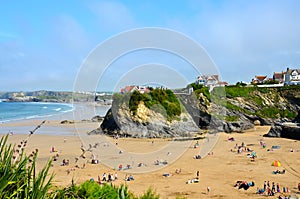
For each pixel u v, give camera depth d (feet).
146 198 24.50
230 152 132.87
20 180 14.55
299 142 164.14
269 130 203.62
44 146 131.34
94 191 21.15
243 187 83.82
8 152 15.28
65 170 93.20
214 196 76.84
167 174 90.33
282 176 96.84
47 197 15.90
